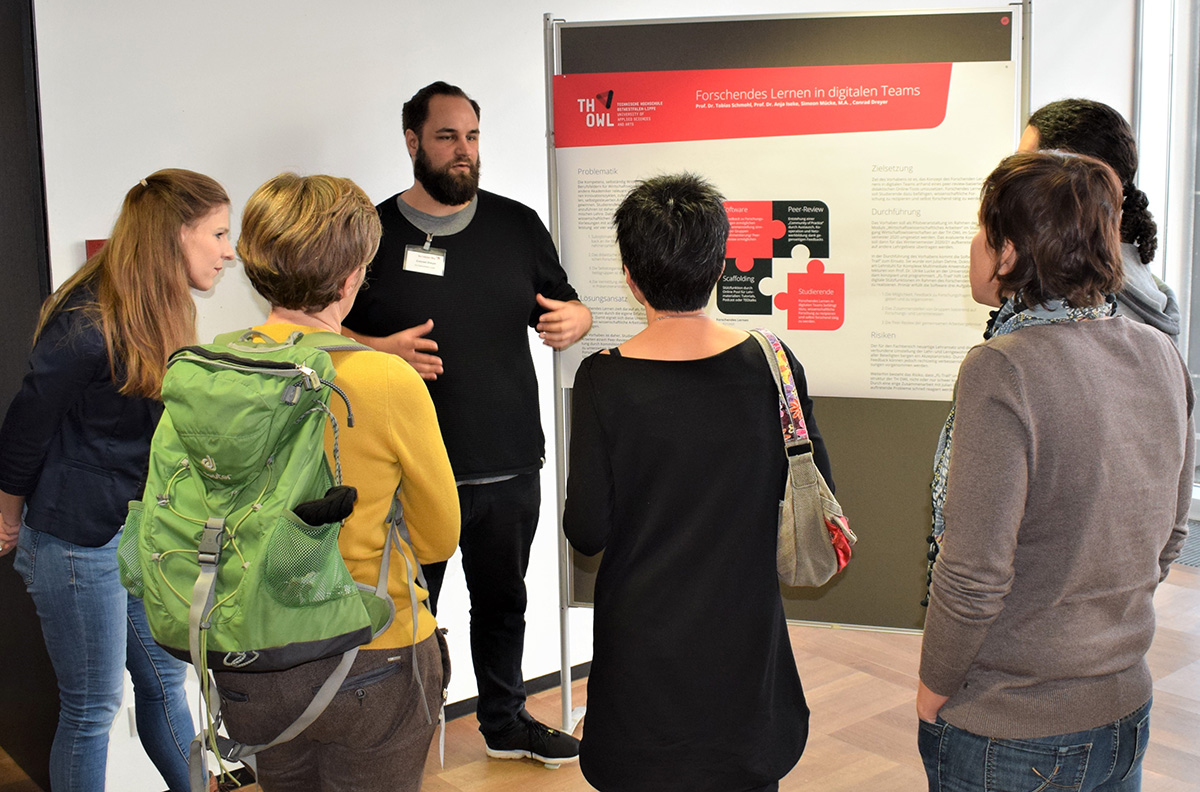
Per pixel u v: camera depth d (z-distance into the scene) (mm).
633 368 1446
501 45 2934
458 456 2396
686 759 1438
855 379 2512
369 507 1376
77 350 1738
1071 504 1175
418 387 1388
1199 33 4469
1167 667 3189
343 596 1301
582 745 1531
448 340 2375
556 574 3262
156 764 2156
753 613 1451
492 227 2467
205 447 1220
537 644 3246
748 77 2441
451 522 1476
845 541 1507
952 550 1202
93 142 2295
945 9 2389
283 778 1487
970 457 1191
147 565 1307
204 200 1857
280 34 2535
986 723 1244
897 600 2588
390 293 2377
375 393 1350
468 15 2852
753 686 1451
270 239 1330
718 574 1429
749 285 2520
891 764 2627
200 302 2498
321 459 1297
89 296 1787
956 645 1211
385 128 2744
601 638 1486
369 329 2424
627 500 1449
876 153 2412
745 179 2480
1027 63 2398
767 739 1470
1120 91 4469
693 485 1420
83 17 2252
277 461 1277
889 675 3182
